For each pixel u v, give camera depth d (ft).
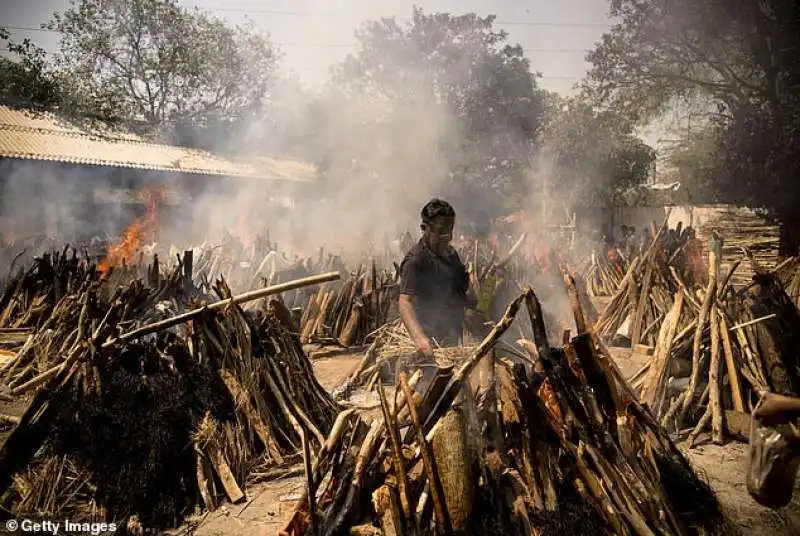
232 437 14.33
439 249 14.58
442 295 14.71
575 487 10.98
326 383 23.22
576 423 11.19
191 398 14.29
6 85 104.12
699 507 11.44
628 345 28.45
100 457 12.98
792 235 59.93
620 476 10.75
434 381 11.18
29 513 12.30
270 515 12.66
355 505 10.75
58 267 29.89
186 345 15.56
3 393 17.01
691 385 17.72
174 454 13.38
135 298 20.75
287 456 14.85
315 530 10.54
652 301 28.50
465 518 10.37
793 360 18.34
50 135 85.05
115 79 118.52
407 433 11.51
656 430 12.11
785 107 59.77
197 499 13.26
